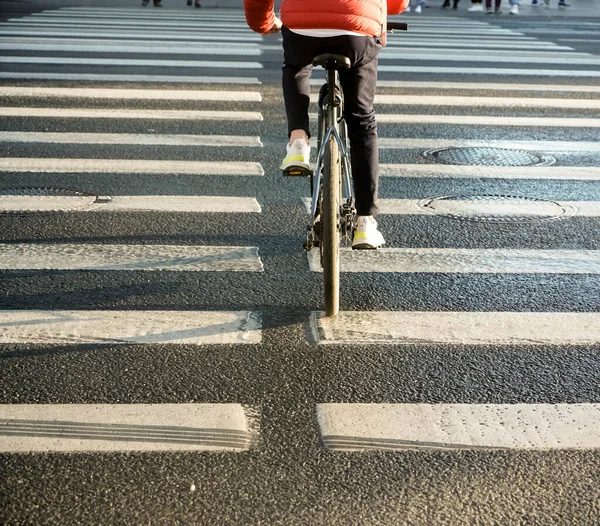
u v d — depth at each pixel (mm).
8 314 4648
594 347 4422
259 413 3719
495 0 21875
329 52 4336
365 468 3338
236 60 12750
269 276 5238
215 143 8227
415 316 4719
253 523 3002
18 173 7152
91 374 4023
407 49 14211
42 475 3254
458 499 3156
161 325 4543
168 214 6289
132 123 8836
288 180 7195
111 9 20062
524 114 9648
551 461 3414
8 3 20453
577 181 7316
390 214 6402
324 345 4352
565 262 5578
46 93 10047
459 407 3809
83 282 5094
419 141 8445
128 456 3381
